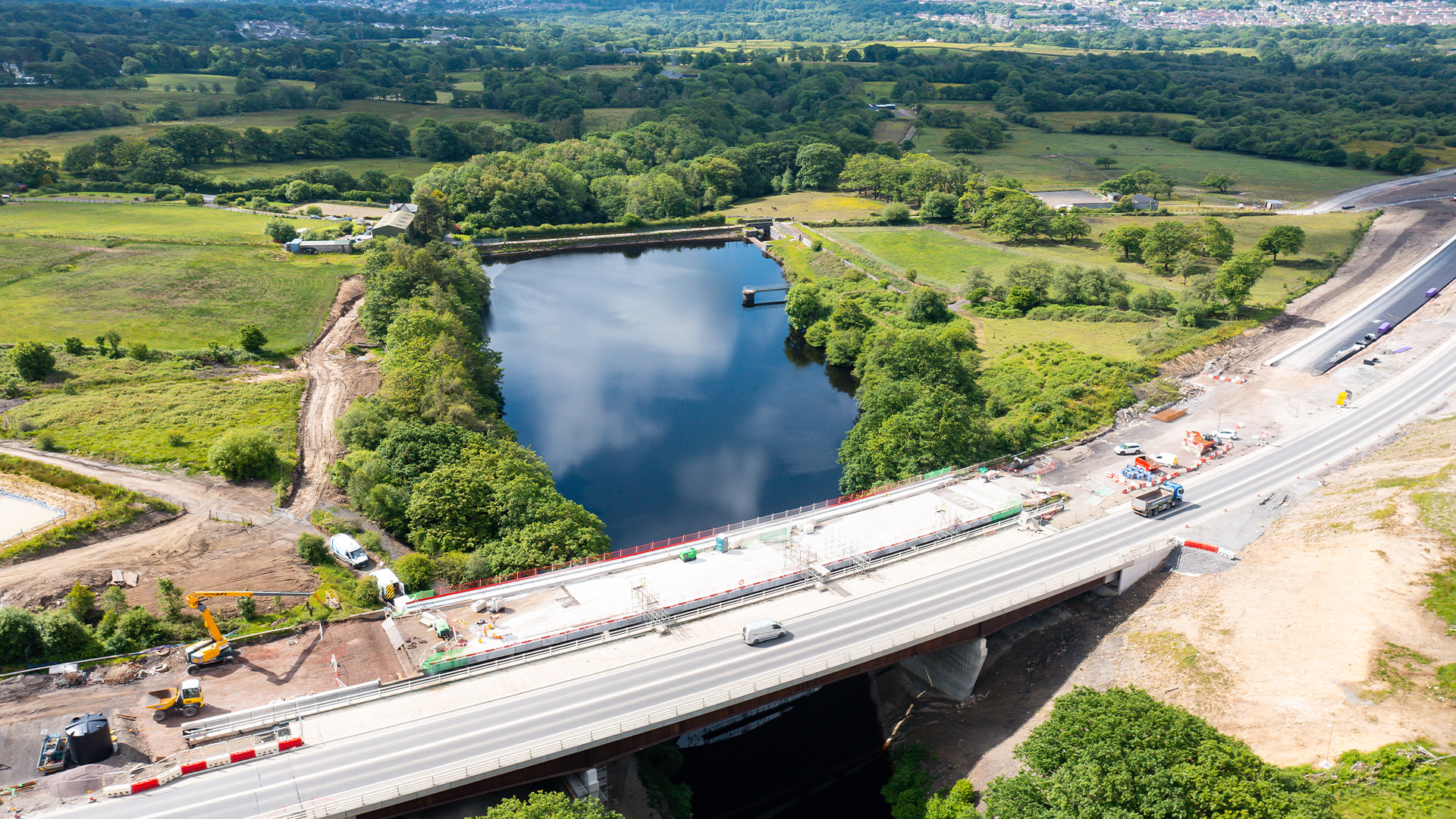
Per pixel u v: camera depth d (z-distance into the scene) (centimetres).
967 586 11319
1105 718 8012
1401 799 8038
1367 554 11412
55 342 18375
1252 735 9275
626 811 9325
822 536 12488
